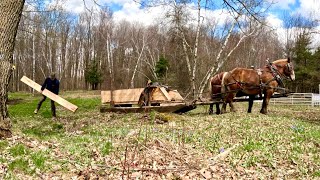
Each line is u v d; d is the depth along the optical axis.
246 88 18.23
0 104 8.36
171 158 8.15
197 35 27.72
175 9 26.97
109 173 6.77
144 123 14.92
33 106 27.59
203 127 12.97
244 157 8.69
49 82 19.19
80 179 6.43
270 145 10.15
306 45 62.06
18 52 70.31
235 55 49.91
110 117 17.64
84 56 86.19
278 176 7.56
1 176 6.13
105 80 74.69
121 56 81.00
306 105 36.47
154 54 71.31
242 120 14.67
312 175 7.66
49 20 40.53
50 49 61.84
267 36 65.69
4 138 8.32
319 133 12.25
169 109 18.62
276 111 26.70
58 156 7.57
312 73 59.41
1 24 8.55
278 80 18.28
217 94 18.91
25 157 7.10
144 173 6.91
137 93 19.70
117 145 8.98
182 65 47.12
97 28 72.81
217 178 7.11
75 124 15.57
